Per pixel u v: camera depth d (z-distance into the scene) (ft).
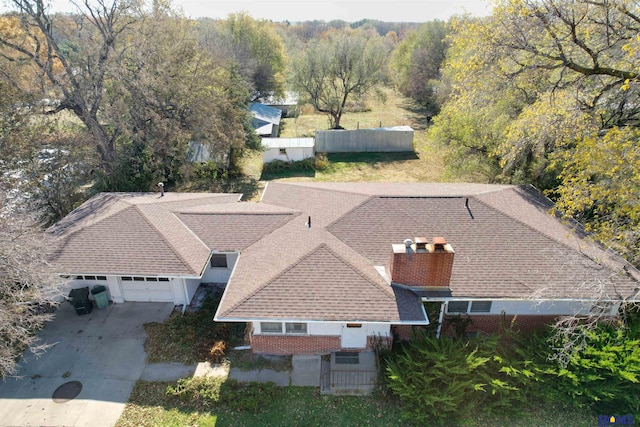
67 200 70.49
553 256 43.70
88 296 47.98
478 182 80.74
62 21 75.36
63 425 34.63
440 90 122.72
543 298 38.88
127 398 37.32
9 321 36.32
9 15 68.90
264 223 52.54
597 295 38.09
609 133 38.93
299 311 37.35
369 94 165.07
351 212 50.78
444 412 35.17
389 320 36.76
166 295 49.29
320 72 141.69
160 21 81.56
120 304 49.57
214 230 51.42
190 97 84.64
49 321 46.42
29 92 69.46
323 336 41.24
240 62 150.41
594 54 44.39
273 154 106.52
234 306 37.73
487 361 37.91
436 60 170.09
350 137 120.16
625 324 39.91
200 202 59.47
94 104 75.51
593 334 37.32
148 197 59.67
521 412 35.70
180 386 37.93
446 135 80.28
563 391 36.19
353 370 39.73
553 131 50.88
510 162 60.90
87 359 41.42
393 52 216.74
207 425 35.06
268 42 177.47
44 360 41.19
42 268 40.60
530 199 56.18
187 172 86.33
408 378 36.63
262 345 41.88
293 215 53.88
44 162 69.15
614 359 35.76
